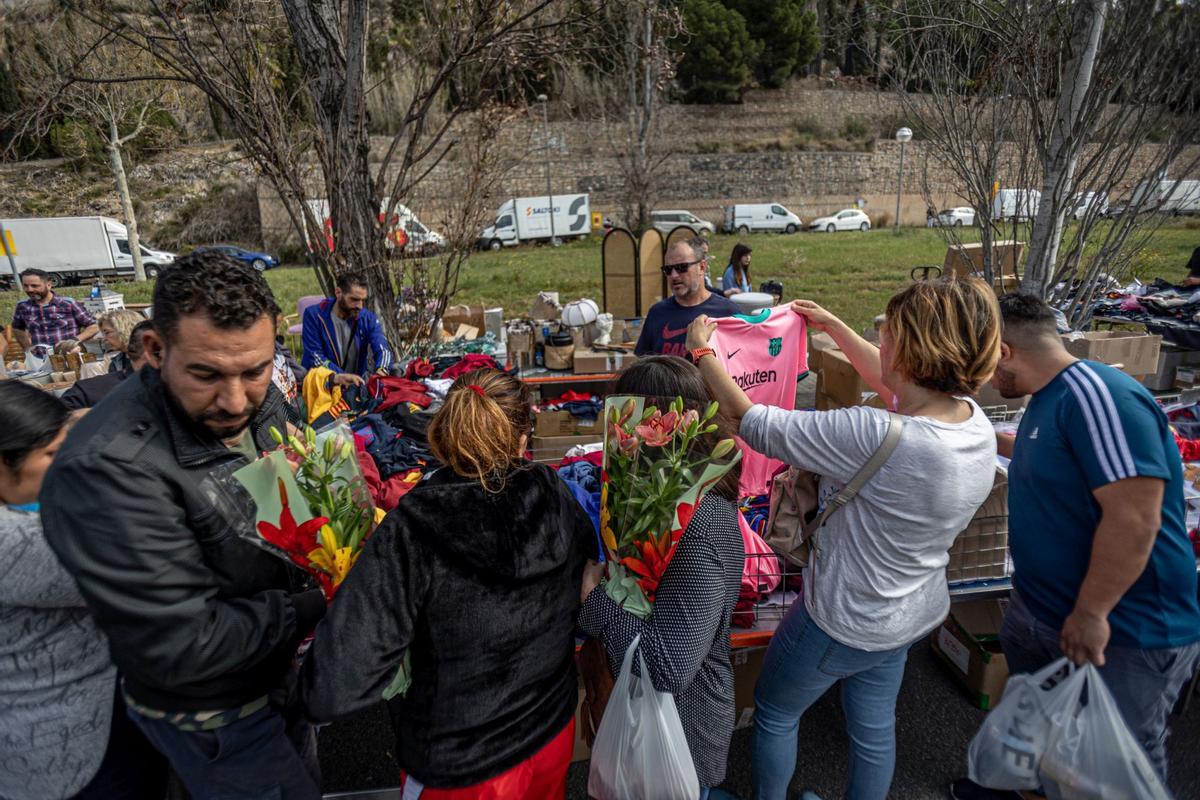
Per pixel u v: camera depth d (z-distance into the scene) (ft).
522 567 4.52
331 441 5.18
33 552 4.22
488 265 70.03
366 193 17.62
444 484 4.55
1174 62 12.63
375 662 4.26
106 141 69.41
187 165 91.20
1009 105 14.10
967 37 14.73
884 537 5.29
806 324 9.08
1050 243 13.93
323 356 15.30
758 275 56.49
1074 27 12.75
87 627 4.73
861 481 5.21
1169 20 12.36
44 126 18.29
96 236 74.59
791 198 118.42
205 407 3.99
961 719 8.93
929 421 5.13
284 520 4.64
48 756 4.75
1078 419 5.29
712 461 4.99
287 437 5.43
